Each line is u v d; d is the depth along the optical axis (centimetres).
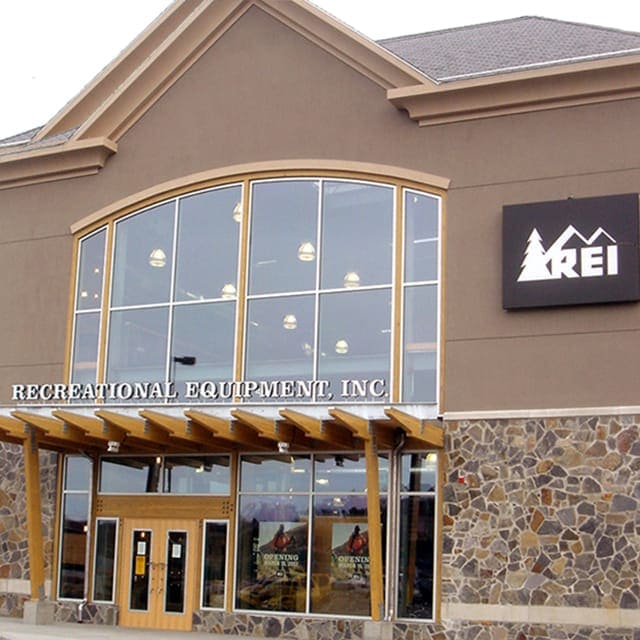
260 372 2278
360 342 2211
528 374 2062
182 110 2461
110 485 2420
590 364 2022
